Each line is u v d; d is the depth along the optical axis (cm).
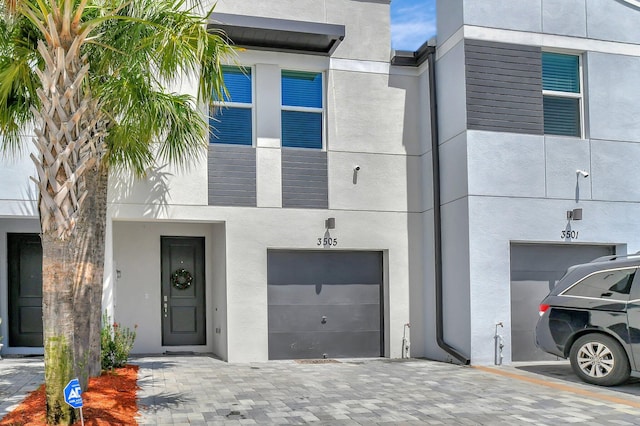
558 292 982
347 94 1264
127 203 1134
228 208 1182
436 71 1249
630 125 1230
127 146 955
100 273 893
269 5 1218
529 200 1162
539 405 798
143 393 852
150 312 1270
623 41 1236
